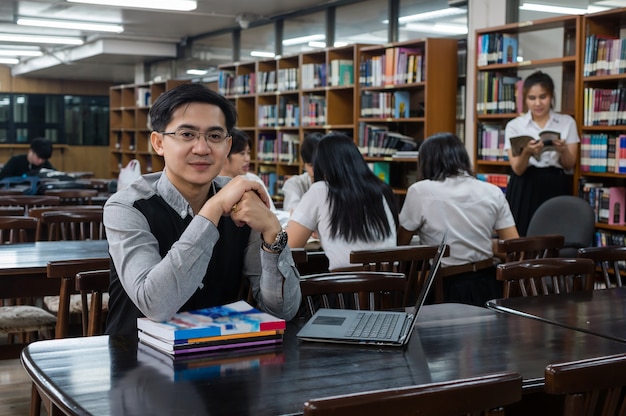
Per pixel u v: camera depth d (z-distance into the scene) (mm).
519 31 5781
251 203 1828
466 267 3590
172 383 1464
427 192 3596
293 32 9062
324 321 1926
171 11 8992
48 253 3377
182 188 1907
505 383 1216
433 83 6367
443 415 1161
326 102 7441
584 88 5094
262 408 1331
